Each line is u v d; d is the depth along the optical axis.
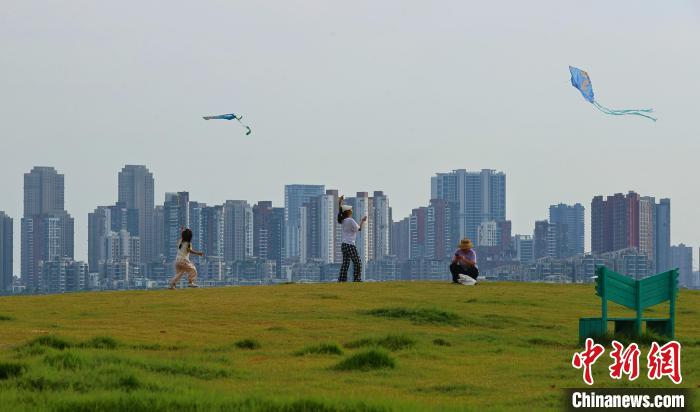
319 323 66.38
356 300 80.12
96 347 54.03
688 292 96.31
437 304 77.31
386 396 41.00
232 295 85.06
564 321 69.56
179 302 78.75
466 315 69.25
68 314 70.88
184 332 62.06
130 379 41.53
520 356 53.06
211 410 36.03
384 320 67.81
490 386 43.97
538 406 39.69
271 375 46.19
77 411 36.25
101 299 81.94
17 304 77.81
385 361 48.72
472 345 57.19
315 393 41.38
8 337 58.59
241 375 45.94
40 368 43.47
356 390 42.62
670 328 58.84
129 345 55.12
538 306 77.94
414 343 56.06
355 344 56.19
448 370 48.16
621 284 57.59
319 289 90.31
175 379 43.22
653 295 57.94
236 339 59.16
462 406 38.44
